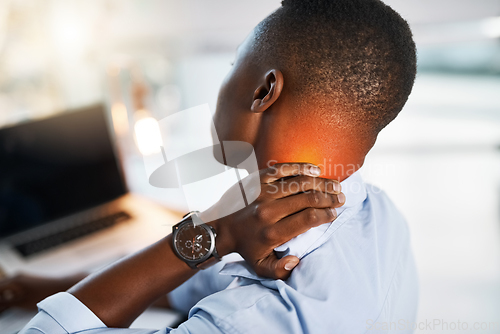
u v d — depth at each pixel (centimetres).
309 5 51
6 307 96
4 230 124
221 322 48
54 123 129
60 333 55
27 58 192
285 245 55
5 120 193
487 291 191
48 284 98
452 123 358
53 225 132
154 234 125
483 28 177
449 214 249
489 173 292
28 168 126
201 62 271
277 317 48
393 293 60
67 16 188
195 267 58
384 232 64
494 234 229
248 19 196
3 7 181
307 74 51
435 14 175
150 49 200
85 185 137
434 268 208
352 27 50
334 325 49
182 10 195
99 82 201
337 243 56
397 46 52
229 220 56
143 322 89
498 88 364
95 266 112
